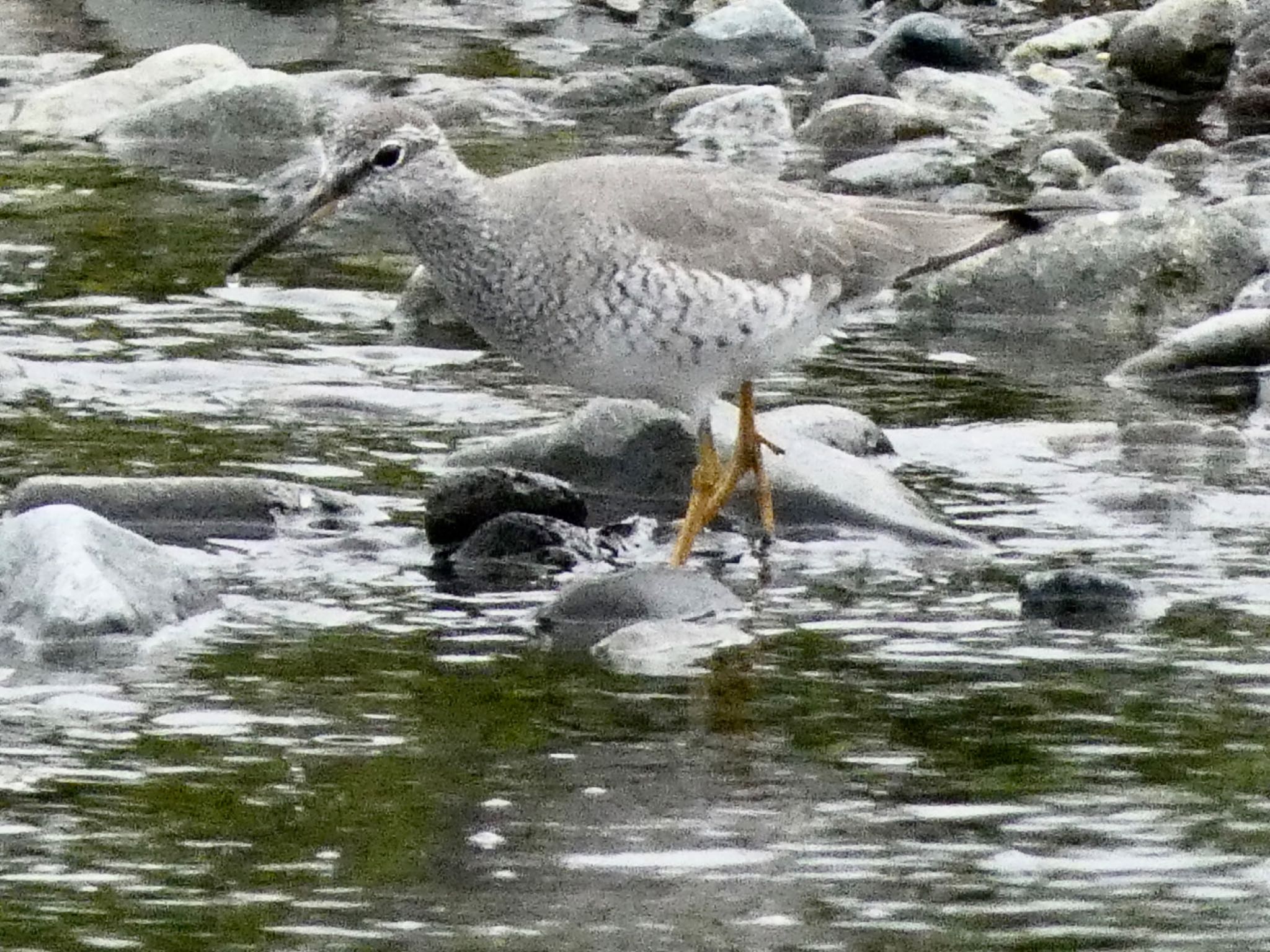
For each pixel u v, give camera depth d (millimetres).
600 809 9461
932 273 17172
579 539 13023
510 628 11719
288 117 22312
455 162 12766
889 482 13750
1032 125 22719
